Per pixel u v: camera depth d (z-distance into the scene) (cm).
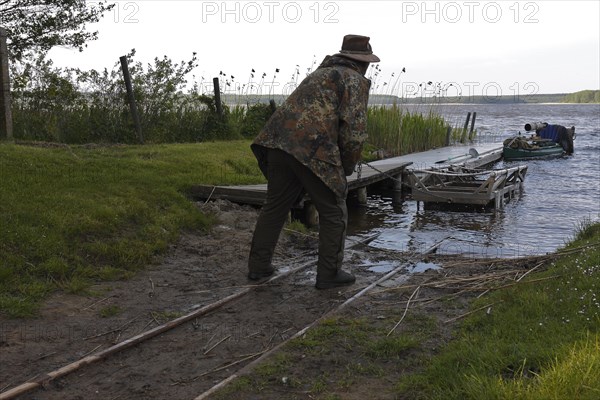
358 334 452
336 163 548
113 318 498
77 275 586
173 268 648
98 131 1358
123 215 740
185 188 927
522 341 402
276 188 584
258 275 612
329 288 589
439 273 656
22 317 484
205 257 695
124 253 648
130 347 441
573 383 316
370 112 2222
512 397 314
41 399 362
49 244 612
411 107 2416
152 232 722
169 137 1501
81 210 709
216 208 865
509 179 1415
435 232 1009
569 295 485
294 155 542
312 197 570
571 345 373
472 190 1262
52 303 520
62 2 1389
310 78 555
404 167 1439
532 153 2306
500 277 604
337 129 551
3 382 379
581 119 7356
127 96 1416
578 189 1555
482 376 343
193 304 538
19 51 1346
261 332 475
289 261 698
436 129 2470
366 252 779
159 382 387
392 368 395
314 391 363
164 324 479
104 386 381
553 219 1142
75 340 450
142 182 881
